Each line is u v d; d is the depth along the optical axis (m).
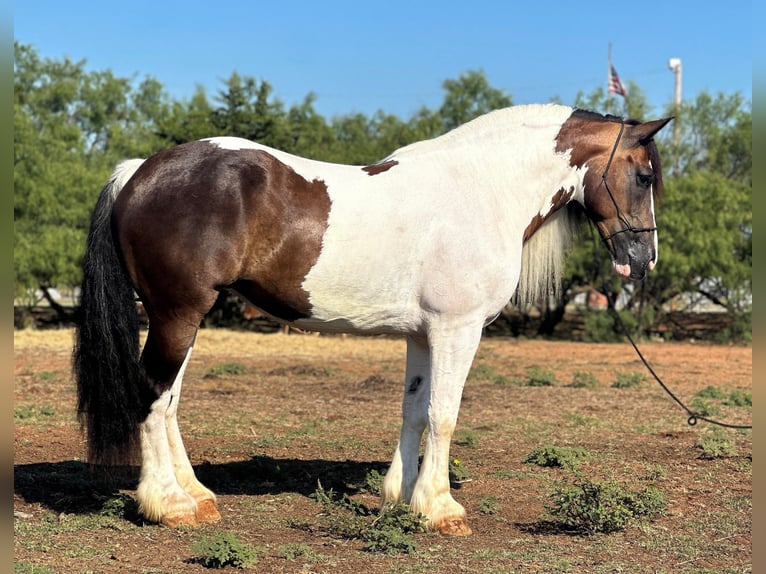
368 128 47.25
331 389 12.83
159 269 5.21
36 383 12.59
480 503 6.29
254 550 4.93
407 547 5.16
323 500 6.14
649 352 20.73
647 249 6.07
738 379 15.22
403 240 5.41
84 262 5.43
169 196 5.20
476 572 4.84
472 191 5.63
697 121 33.09
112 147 37.84
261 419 10.02
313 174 5.44
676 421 10.50
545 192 5.93
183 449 5.84
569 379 15.02
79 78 53.16
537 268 6.27
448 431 5.55
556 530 5.79
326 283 5.38
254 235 5.24
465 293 5.43
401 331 5.65
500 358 18.84
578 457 8.15
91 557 4.91
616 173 5.98
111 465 5.37
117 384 5.27
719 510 6.40
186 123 27.22
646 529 5.82
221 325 26.88
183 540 5.28
